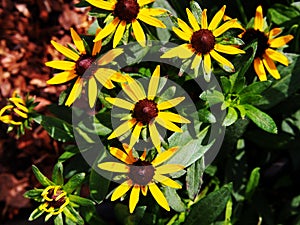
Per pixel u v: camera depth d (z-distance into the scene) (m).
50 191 0.36
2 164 0.48
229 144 0.41
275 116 0.45
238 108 0.38
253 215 0.45
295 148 0.45
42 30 0.49
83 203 0.36
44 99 0.48
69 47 0.35
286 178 0.47
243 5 0.44
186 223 0.40
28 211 0.50
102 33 0.34
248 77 0.42
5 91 0.47
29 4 0.49
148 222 0.40
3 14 0.49
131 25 0.35
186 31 0.35
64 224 0.39
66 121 0.41
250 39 0.38
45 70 0.48
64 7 0.48
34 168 0.35
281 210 0.46
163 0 0.42
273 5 0.43
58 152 0.48
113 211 0.48
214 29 0.35
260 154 0.47
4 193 0.49
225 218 0.42
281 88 0.41
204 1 0.43
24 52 0.48
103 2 0.35
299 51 0.44
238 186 0.44
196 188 0.38
